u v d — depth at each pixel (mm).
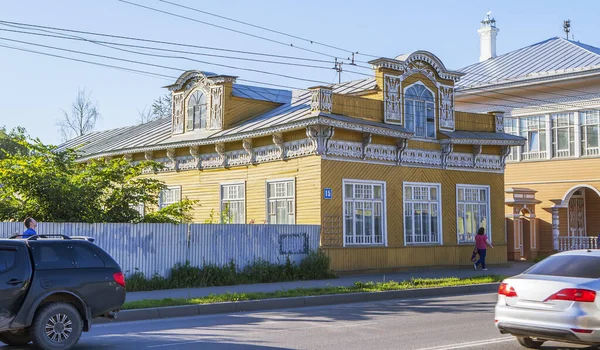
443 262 30062
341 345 11617
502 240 32375
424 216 29641
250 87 33406
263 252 24781
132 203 23688
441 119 30750
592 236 40906
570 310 10234
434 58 30500
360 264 27000
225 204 30094
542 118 40938
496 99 42688
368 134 27172
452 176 30797
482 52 50469
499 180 32469
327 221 26031
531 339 11406
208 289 21500
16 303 11078
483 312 16578
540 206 40469
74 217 21844
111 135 41906
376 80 28938
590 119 39031
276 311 17656
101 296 11914
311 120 25250
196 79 32531
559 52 43906
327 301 19438
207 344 11875
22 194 22016
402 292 20969
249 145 28859
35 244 11586
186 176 31906
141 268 21875
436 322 14688
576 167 39406
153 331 13789
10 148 55719
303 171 26594
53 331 11320
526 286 10805
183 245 22938
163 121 39875
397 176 28656
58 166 23344
